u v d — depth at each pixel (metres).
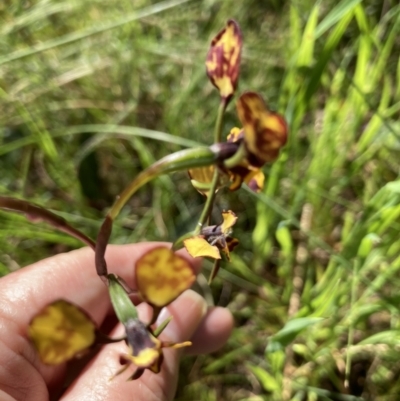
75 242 0.21
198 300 0.16
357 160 0.20
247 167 0.08
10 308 0.14
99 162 0.24
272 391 0.20
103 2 0.25
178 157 0.08
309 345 0.19
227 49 0.08
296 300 0.21
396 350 0.18
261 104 0.07
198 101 0.24
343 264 0.17
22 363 0.14
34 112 0.24
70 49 0.25
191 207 0.23
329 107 0.20
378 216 0.16
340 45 0.24
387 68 0.23
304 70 0.18
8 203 0.09
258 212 0.21
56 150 0.24
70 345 0.08
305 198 0.22
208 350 0.18
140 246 0.17
